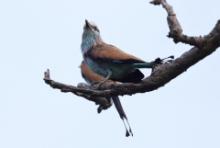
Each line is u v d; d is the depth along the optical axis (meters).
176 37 6.56
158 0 6.70
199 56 6.86
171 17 6.61
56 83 7.45
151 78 7.27
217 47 6.72
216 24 6.67
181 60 6.99
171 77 7.21
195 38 6.62
